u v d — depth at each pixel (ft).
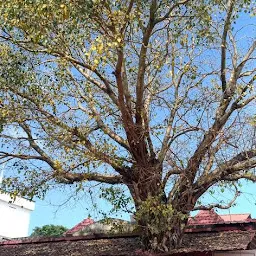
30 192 38.17
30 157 39.47
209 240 36.45
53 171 38.45
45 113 37.65
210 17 37.63
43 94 38.11
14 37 36.78
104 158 37.58
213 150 36.73
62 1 31.32
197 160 37.52
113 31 33.58
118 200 37.42
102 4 32.63
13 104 37.09
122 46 32.89
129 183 38.86
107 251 37.63
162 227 35.40
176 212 36.14
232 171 37.52
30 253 41.73
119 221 40.78
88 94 41.24
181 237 36.94
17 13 32.01
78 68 41.22
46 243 44.65
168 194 38.27
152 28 35.83
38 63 39.22
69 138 37.17
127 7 34.53
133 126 37.14
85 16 32.19
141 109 37.65
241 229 38.91
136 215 35.60
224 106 38.63
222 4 39.09
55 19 33.14
